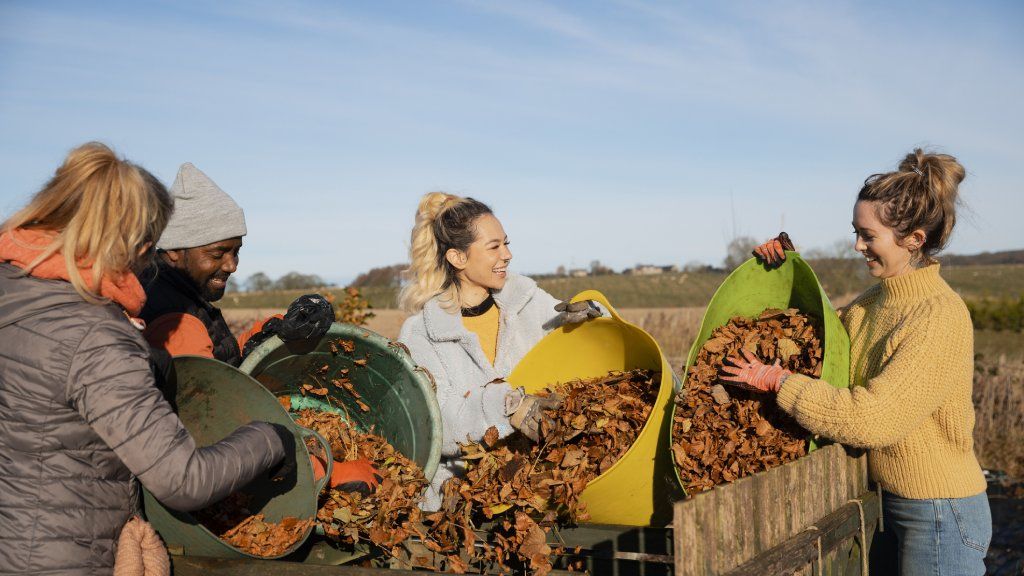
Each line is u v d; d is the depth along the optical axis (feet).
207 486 6.73
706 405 9.55
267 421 8.02
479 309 11.64
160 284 10.00
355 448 9.71
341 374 10.64
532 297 11.76
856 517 9.46
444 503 8.95
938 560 9.30
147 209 6.88
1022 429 27.84
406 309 11.57
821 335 9.80
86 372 6.44
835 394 8.70
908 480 9.40
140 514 7.39
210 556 7.88
